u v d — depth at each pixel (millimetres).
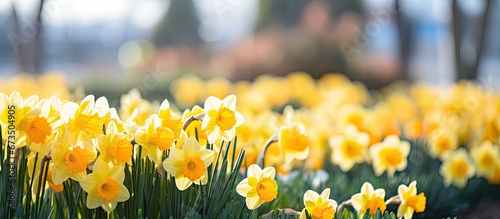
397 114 7191
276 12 23188
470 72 11078
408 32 17500
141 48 19984
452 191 4734
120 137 2551
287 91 8844
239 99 8188
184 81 8992
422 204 3043
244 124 3896
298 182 3939
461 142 5582
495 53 19125
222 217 2621
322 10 17312
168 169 2561
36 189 2561
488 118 5652
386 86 16812
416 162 5203
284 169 4039
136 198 2584
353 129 4332
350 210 3570
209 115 2693
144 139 2559
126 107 3994
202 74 17797
